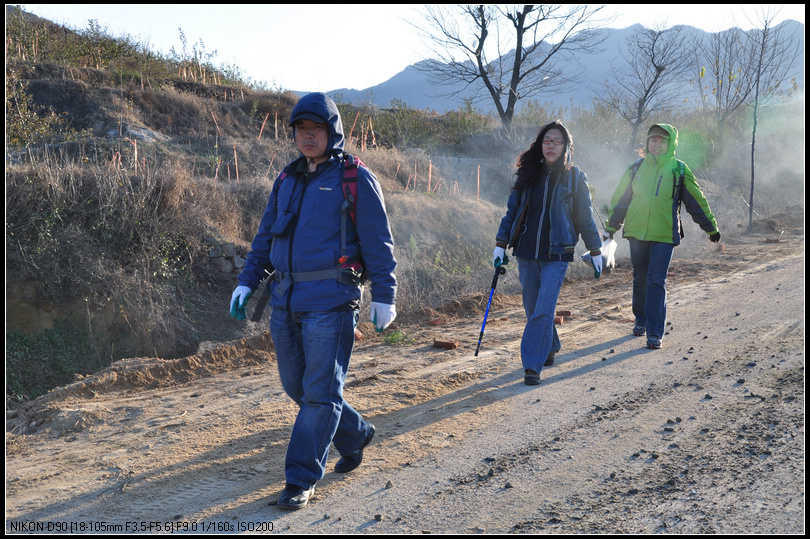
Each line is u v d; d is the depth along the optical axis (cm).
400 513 313
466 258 1147
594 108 2284
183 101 1788
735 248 1227
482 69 2272
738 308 764
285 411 470
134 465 374
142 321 759
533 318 529
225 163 1373
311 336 320
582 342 662
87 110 1584
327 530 296
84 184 841
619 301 872
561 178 519
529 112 2353
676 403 461
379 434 422
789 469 341
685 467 354
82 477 359
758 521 290
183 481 352
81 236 783
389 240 329
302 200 326
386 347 664
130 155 1200
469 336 709
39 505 324
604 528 291
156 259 820
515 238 534
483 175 1825
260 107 1967
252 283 348
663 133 629
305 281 320
